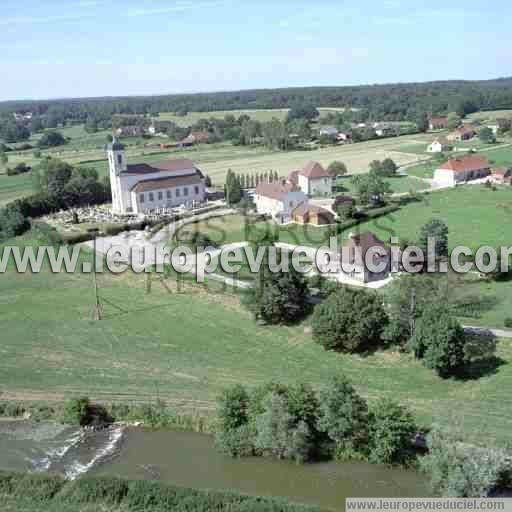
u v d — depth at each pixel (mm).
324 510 41625
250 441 49906
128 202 138250
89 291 89250
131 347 70750
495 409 53781
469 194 138625
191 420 55188
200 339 72062
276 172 176125
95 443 53031
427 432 50469
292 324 73938
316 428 49531
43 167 150875
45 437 54094
